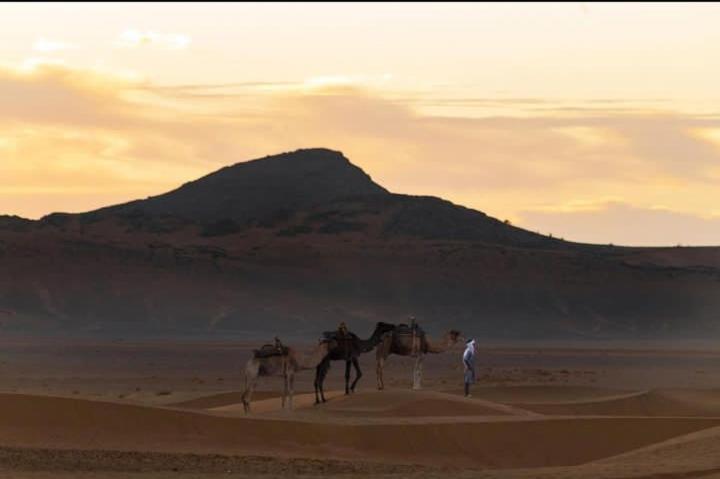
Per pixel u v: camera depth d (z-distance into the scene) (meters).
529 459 52.84
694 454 47.12
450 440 53.25
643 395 77.50
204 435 51.62
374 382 128.50
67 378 137.38
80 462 46.34
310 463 47.75
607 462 47.25
